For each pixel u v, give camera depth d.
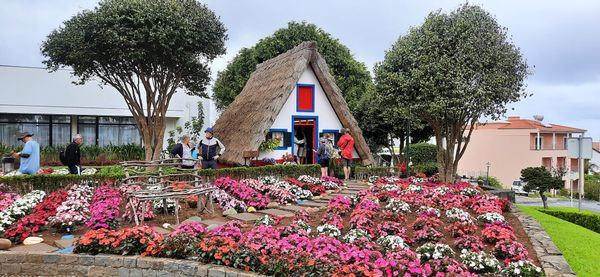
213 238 6.07
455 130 13.58
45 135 23.64
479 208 9.12
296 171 14.02
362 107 22.70
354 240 6.46
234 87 27.44
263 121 15.06
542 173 15.73
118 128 25.14
